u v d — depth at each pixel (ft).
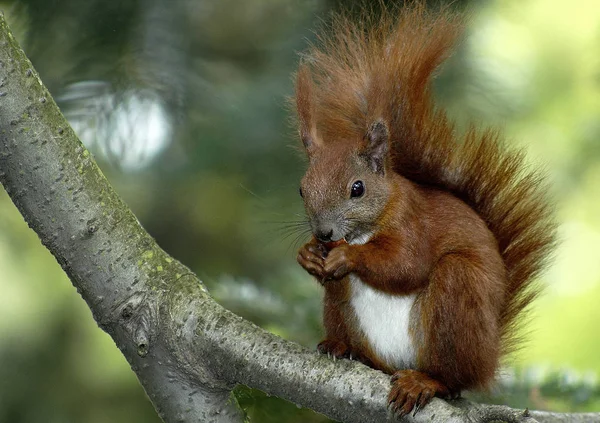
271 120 40.09
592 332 55.47
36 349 47.91
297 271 39.01
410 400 26.13
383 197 30.99
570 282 57.26
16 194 27.22
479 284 29.50
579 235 56.24
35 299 48.93
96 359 48.39
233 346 26.71
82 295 27.63
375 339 31.53
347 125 34.14
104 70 38.04
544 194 33.58
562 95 52.65
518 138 51.78
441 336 29.63
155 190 46.29
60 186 27.04
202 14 40.96
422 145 33.60
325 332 32.50
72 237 27.12
